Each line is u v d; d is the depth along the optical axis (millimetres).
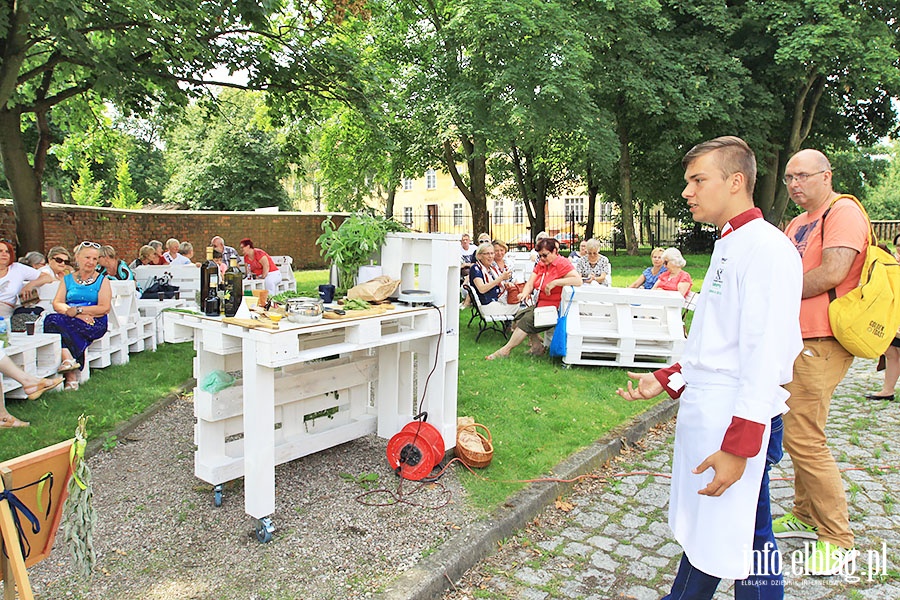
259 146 35281
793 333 1977
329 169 23609
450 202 46312
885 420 5172
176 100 9016
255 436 2977
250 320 3096
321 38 10203
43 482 1964
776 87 20797
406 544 3020
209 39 8242
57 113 11930
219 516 3318
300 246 21688
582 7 18141
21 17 6672
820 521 2982
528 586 2844
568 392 5699
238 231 20141
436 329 3854
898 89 19203
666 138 20594
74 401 5156
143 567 2818
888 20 19812
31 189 9531
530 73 16562
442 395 3949
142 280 8961
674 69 18906
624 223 23516
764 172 21281
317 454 4203
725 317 2082
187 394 5688
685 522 2209
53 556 2896
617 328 6730
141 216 17219
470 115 17359
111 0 6242
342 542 3043
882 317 2699
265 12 7652
